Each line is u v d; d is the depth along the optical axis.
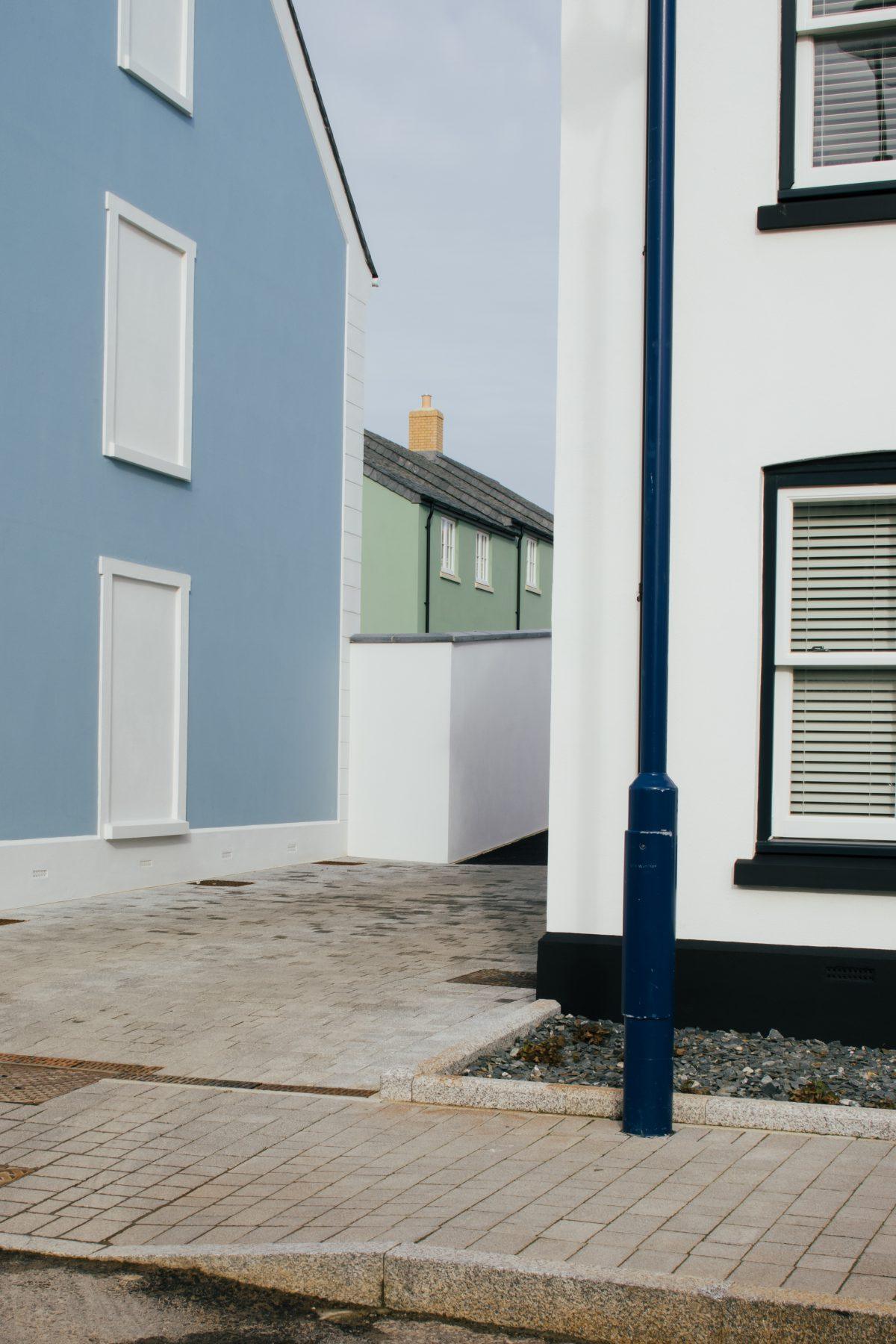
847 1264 4.11
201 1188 5.04
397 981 8.80
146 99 14.09
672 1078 5.58
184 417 14.73
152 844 14.17
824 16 7.29
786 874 6.99
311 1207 4.78
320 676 17.98
